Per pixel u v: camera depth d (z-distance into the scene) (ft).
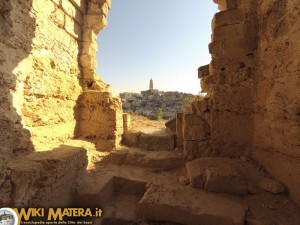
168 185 11.00
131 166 13.89
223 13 13.29
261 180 10.51
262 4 11.88
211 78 13.43
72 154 9.74
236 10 13.03
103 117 15.97
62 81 14.43
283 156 9.77
